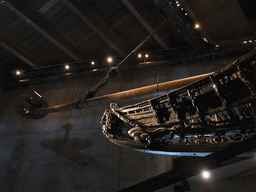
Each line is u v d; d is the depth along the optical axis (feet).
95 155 34.14
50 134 39.70
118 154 33.30
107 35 41.68
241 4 40.98
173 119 17.31
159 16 40.22
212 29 40.78
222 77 13.93
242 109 13.53
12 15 40.57
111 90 44.16
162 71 43.75
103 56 48.24
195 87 15.44
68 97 45.85
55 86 49.11
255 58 12.45
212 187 24.17
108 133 23.03
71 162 34.30
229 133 14.20
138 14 37.78
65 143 37.40
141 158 31.65
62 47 44.04
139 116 20.30
